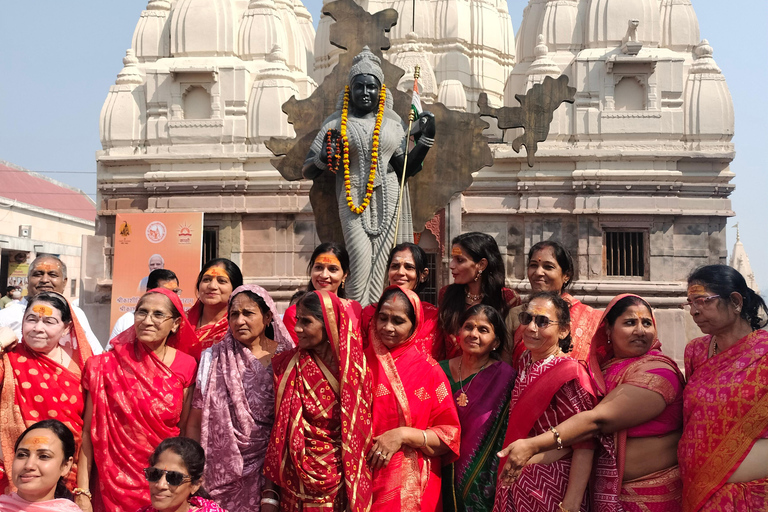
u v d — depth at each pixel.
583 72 16.75
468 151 9.03
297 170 9.22
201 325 5.74
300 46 19.72
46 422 4.18
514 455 3.96
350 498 4.03
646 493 4.07
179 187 17.03
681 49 17.45
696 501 3.90
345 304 4.68
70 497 4.27
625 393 4.07
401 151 8.13
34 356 4.67
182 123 17.33
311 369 4.36
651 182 16.09
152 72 17.50
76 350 4.94
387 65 9.04
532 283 5.46
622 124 16.50
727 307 4.02
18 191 35.81
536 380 4.26
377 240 7.92
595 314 5.20
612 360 4.45
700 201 16.27
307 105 9.29
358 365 4.28
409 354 4.57
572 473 4.07
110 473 4.42
